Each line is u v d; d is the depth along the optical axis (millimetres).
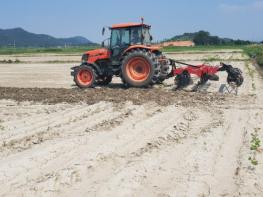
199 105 12125
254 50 46562
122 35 15555
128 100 12938
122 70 15156
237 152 7473
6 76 22453
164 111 11344
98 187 5875
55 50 69188
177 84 15070
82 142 8156
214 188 5844
